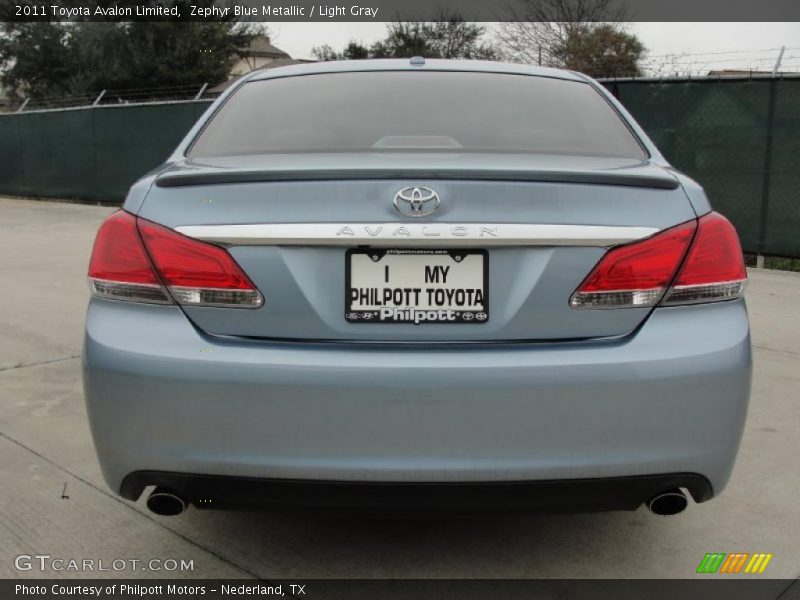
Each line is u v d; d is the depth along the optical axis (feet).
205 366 5.80
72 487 9.02
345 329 5.91
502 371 5.70
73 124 50.57
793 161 23.73
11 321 17.46
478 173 5.94
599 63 98.48
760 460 9.75
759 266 24.91
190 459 5.91
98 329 6.15
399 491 5.87
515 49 106.32
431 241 5.79
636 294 5.91
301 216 5.85
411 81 8.65
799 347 14.85
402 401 5.71
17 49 121.90
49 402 12.00
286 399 5.75
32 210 46.60
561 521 8.25
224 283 5.92
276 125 7.98
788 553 7.65
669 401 5.81
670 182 6.16
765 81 23.91
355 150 7.33
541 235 5.80
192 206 6.05
